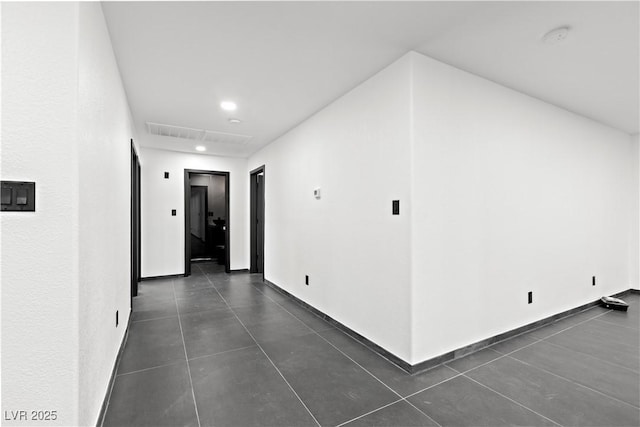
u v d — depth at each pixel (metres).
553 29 1.83
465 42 1.97
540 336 2.70
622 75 2.42
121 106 2.40
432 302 2.16
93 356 1.37
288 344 2.51
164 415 1.61
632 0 1.56
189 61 2.21
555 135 3.07
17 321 1.02
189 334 2.71
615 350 2.41
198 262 6.91
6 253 1.00
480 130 2.44
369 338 2.46
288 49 2.06
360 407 1.68
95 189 1.40
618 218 3.95
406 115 2.09
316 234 3.30
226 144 4.76
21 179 1.01
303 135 3.59
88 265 1.26
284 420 1.58
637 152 4.13
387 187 2.27
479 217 2.44
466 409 1.67
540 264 2.94
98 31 1.49
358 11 1.67
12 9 1.01
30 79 1.03
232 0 1.57
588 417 1.60
